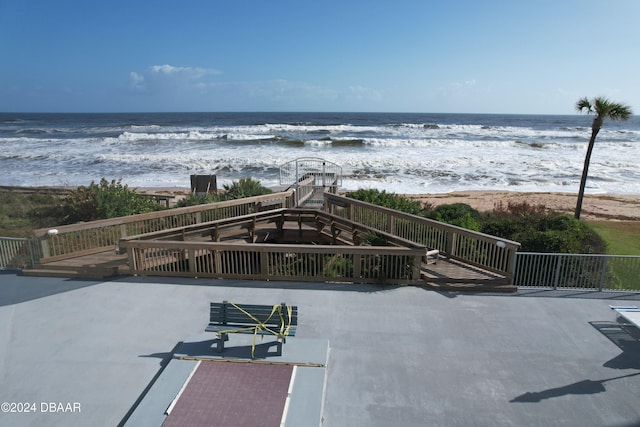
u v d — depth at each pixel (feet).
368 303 24.12
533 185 89.61
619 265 27.02
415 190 83.46
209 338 19.89
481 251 28.48
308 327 21.36
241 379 16.57
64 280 27.40
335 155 126.00
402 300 24.54
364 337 20.47
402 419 15.05
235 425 14.07
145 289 25.95
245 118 420.77
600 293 25.81
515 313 23.07
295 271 27.81
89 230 31.58
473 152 138.92
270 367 17.43
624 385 17.06
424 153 134.72
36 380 17.11
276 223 39.22
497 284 26.25
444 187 86.74
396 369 17.95
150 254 29.40
